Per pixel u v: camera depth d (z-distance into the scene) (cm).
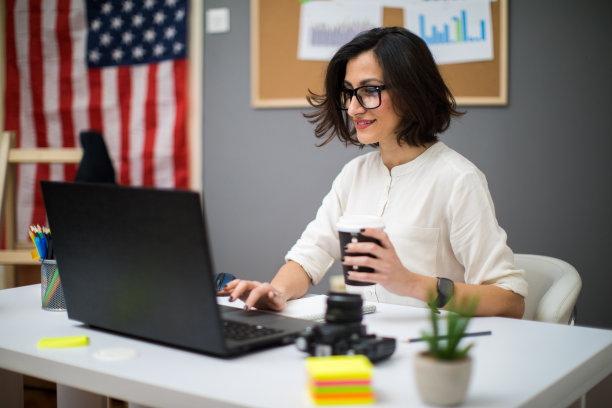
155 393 74
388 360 83
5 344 92
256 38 280
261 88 281
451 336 67
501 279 125
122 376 77
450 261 141
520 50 247
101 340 95
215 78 292
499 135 251
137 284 89
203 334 83
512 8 247
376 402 67
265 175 285
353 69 138
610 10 234
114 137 309
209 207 297
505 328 104
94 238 93
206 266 79
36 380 237
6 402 133
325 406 66
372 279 106
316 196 278
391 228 144
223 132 292
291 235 282
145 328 91
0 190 248
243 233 291
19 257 242
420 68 136
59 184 96
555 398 76
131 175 307
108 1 306
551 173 246
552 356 87
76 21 311
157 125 302
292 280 137
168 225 81
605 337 98
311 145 277
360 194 155
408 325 105
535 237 249
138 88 304
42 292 119
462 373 65
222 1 288
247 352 87
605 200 239
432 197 140
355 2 265
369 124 139
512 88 249
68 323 106
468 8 250
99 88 310
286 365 81
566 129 243
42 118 318
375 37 137
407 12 258
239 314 108
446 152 144
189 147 300
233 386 73
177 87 297
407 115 139
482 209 132
